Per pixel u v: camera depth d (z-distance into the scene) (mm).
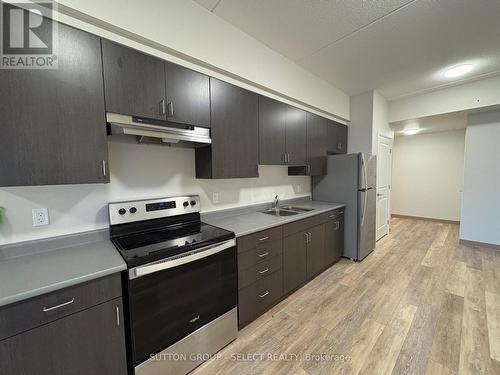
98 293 1108
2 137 1040
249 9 1801
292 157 2709
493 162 3570
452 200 5348
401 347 1675
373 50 2432
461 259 3266
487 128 3574
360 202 3164
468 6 1796
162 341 1341
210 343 1600
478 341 1710
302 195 3520
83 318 1072
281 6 1771
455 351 1622
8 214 1289
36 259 1246
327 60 2635
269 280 2090
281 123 2535
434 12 1862
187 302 1453
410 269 2980
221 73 2000
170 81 1577
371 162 3396
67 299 1021
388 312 2092
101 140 1312
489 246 3678
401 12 1858
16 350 917
